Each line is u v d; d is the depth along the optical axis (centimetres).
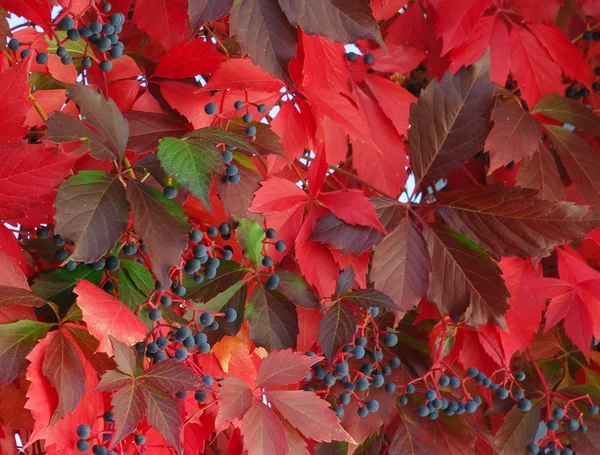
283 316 63
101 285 59
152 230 53
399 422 71
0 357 53
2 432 60
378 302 65
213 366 63
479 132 69
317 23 56
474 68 69
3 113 55
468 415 71
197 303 62
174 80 66
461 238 68
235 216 59
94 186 53
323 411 61
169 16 65
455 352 73
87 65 60
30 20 60
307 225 65
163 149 53
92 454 56
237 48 73
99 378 56
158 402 54
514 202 67
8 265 55
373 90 72
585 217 67
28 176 52
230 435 71
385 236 66
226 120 64
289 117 66
